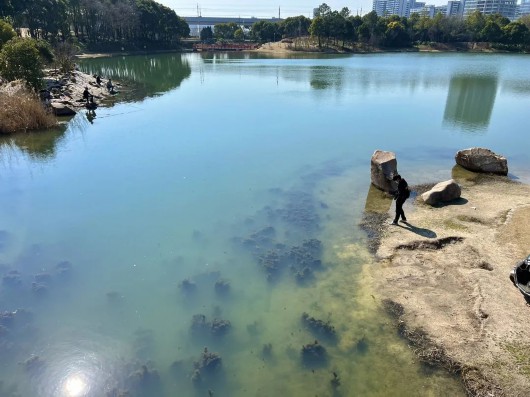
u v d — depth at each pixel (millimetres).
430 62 98500
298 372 9953
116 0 109375
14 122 31359
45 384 9625
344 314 11828
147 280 13445
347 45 141125
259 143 28641
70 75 50438
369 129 32656
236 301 12484
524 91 51812
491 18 147875
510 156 26219
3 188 20906
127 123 34562
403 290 12695
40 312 11930
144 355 10500
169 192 20297
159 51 124812
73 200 19391
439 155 26250
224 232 16438
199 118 36375
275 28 157375
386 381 9602
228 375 9914
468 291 12375
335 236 16109
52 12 84750
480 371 9594
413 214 17750
